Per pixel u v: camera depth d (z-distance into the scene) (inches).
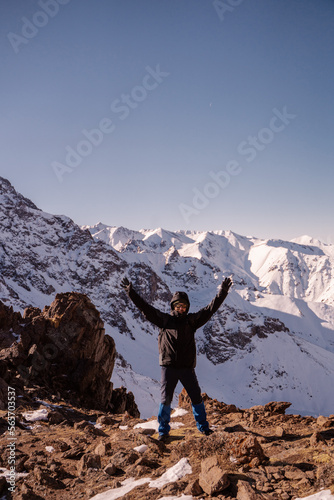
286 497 169.0
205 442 232.7
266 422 300.0
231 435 231.0
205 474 191.9
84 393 629.9
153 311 262.5
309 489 172.4
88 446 288.0
